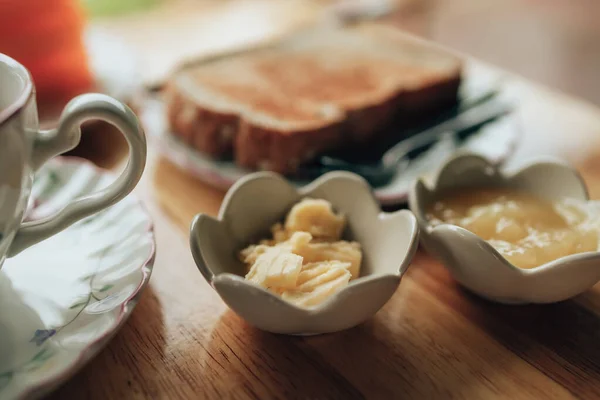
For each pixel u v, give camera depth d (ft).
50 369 0.62
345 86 1.12
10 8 1.00
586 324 0.74
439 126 1.05
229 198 0.77
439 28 1.84
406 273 0.82
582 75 1.65
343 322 0.68
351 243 0.77
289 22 1.53
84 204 0.69
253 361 0.70
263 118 0.99
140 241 0.76
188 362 0.70
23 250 0.71
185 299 0.77
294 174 0.99
